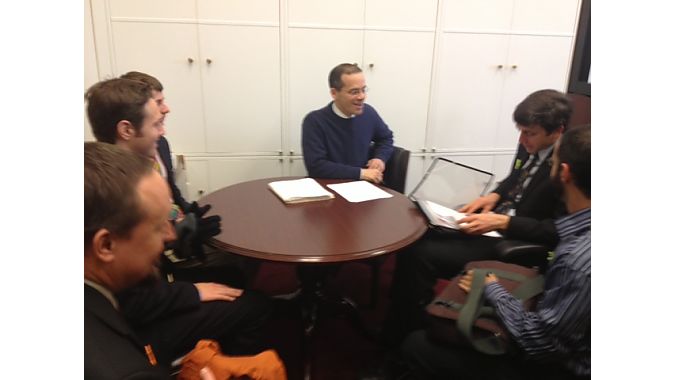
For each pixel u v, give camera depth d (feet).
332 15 8.57
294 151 9.21
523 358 3.55
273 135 9.05
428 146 9.82
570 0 9.43
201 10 8.08
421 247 5.87
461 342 3.76
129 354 2.13
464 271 4.67
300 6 8.39
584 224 3.42
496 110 9.89
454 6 8.99
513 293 3.91
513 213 5.94
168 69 8.28
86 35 7.81
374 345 6.18
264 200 5.68
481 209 6.15
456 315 3.82
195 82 8.45
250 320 4.19
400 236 4.53
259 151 9.10
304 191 5.88
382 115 9.44
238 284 5.22
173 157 8.61
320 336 6.40
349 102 7.29
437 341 3.98
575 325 3.18
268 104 8.84
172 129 8.63
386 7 8.73
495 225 5.12
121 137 4.46
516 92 9.86
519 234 5.09
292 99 8.91
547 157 5.60
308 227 4.73
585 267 3.11
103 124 4.42
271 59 8.59
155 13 7.95
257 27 8.36
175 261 4.58
